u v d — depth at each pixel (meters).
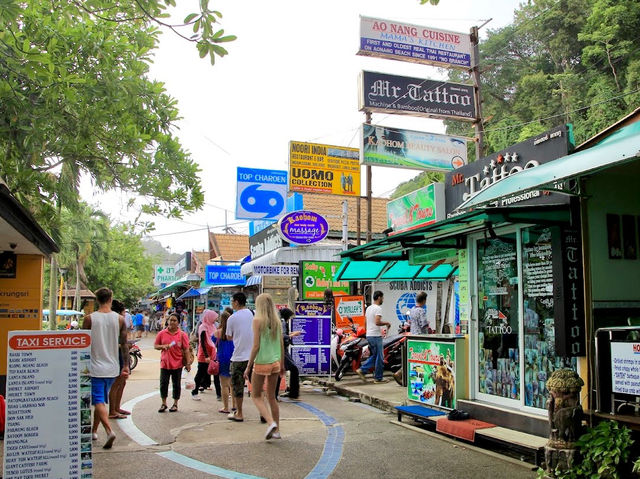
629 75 26.36
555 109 31.20
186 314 34.31
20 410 4.15
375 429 7.65
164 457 6.29
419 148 14.25
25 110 7.18
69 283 41.59
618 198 6.11
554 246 5.93
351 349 11.72
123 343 8.44
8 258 9.29
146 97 8.84
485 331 7.46
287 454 6.40
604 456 4.75
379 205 24.75
